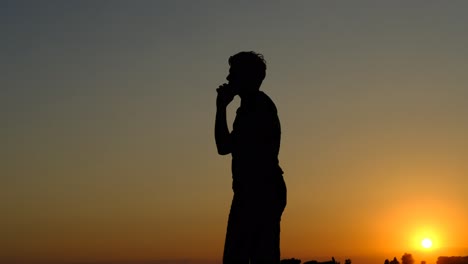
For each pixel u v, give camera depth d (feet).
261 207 31.42
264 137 31.89
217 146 32.37
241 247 31.42
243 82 32.60
